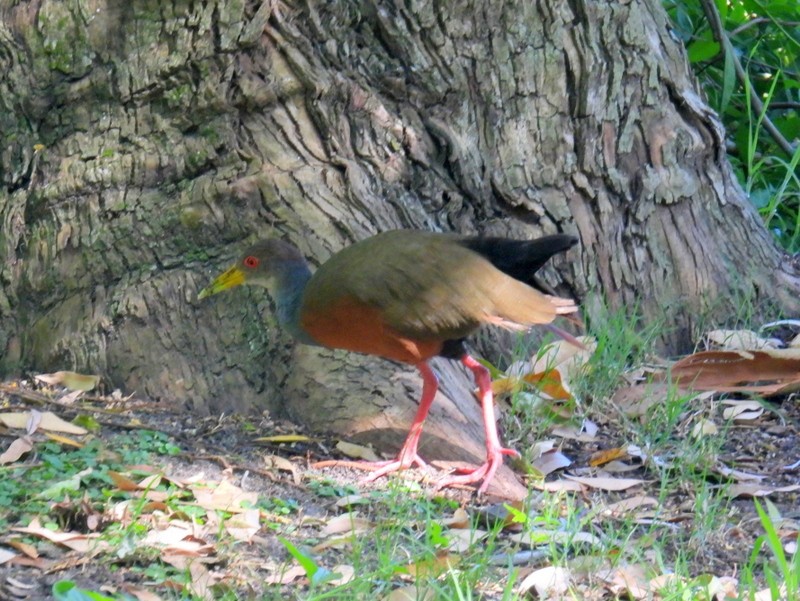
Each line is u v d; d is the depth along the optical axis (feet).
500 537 27.96
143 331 35.17
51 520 26.14
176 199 35.60
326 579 23.25
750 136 50.52
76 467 28.71
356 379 33.73
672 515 29.89
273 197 35.22
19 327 36.96
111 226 35.81
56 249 36.19
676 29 55.01
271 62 35.53
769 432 35.94
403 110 37.24
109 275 35.83
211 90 35.24
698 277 41.19
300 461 31.63
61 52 35.94
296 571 25.00
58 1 35.76
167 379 34.71
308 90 35.65
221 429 32.94
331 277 31.45
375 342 31.45
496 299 30.96
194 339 34.94
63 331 35.81
